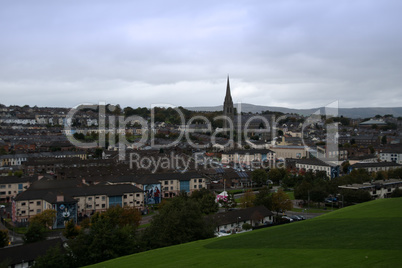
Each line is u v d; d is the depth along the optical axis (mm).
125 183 188000
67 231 120438
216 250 74125
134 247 93875
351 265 52344
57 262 86500
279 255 62688
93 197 159250
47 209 142250
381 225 79500
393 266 50344
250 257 63594
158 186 186000
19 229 141500
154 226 102500
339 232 76812
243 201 164750
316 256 59344
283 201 156875
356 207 116438
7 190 195500
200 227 102812
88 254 88312
